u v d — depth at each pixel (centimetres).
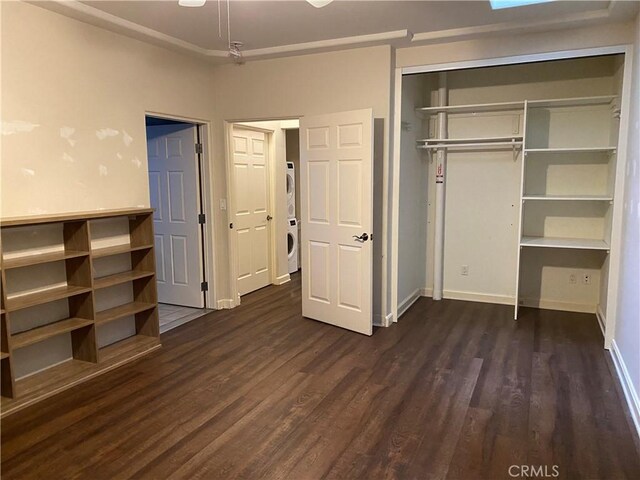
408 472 224
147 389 314
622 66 369
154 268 384
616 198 365
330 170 425
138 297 394
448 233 530
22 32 299
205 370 344
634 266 297
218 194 495
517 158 486
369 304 409
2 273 272
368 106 423
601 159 449
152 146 507
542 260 490
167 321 462
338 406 288
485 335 413
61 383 311
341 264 427
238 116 479
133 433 260
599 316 448
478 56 397
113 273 378
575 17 345
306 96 448
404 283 484
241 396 303
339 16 345
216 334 423
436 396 300
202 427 265
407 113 459
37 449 245
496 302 515
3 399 284
